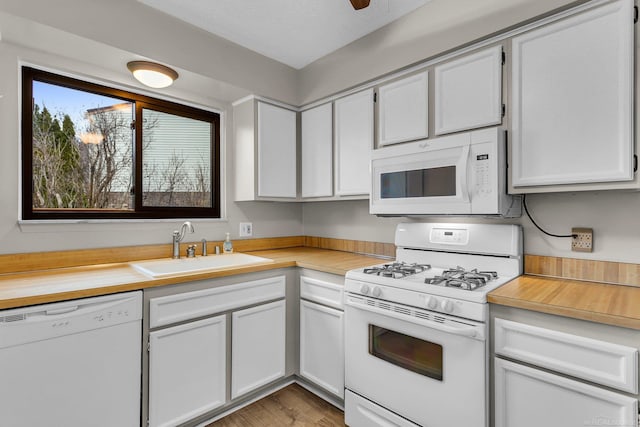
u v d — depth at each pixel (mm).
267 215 2752
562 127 1348
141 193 2129
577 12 1314
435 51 1723
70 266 1816
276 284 2051
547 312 1131
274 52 2307
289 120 2559
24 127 1709
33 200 1763
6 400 1204
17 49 1654
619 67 1214
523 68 1454
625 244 1426
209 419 1808
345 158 2238
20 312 1228
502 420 1238
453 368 1331
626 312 1038
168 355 1590
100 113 1991
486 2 1536
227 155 2514
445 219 1994
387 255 2295
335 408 1934
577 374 1082
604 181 1257
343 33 2068
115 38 1661
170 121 2293
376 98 2066
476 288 1360
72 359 1336
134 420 1501
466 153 1526
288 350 2117
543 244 1631
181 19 1901
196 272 1711
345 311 1757
